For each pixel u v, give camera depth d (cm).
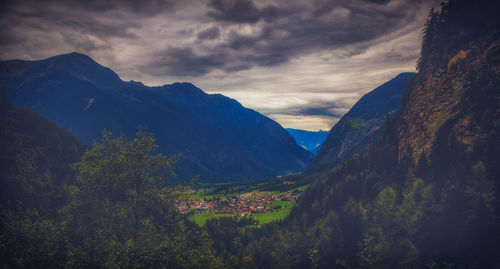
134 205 3578
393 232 7644
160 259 3206
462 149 7619
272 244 11650
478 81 8100
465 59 9044
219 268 3747
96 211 3469
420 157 9012
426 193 7669
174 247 3422
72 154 10319
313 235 10825
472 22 9656
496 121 7150
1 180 5528
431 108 9625
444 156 8131
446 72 9769
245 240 13512
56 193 6456
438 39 11362
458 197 6738
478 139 7294
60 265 2981
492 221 5891
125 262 2912
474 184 6675
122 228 3447
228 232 14075
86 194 3497
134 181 3622
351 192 13075
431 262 6344
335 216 10762
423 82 10831
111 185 3566
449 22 10819
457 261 6069
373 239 8081
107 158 3575
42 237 3102
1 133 6644
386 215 8625
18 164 6266
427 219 7162
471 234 6125
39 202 5703
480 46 8756
